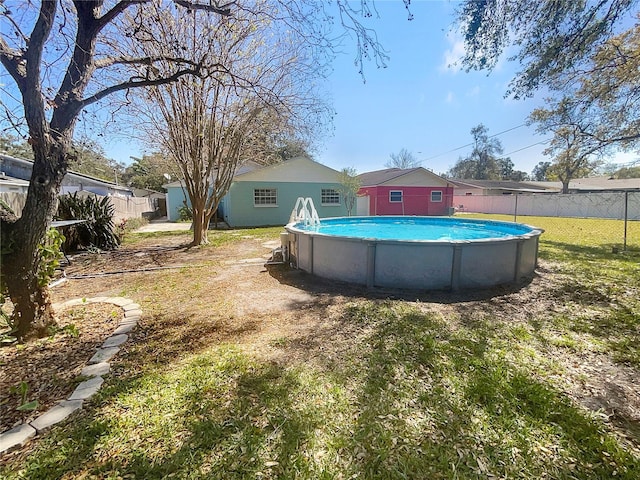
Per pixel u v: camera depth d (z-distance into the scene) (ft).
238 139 27.55
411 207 69.00
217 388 6.79
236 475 4.62
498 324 10.27
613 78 23.11
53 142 8.39
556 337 9.28
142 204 60.80
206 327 10.34
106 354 8.40
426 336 9.32
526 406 6.12
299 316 11.21
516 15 13.35
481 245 13.82
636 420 5.81
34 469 4.73
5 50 7.65
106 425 5.65
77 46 8.47
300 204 52.11
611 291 13.70
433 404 6.21
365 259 14.71
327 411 6.04
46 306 9.62
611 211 59.72
